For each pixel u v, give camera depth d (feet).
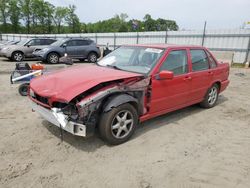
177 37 69.72
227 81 20.07
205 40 63.57
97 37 97.96
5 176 9.27
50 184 8.90
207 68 17.31
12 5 228.02
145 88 12.59
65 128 10.73
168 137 13.21
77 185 8.91
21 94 20.77
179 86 14.66
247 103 20.92
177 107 15.31
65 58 29.71
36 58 52.06
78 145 11.83
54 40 55.11
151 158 10.94
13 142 11.96
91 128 10.75
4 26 230.07
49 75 13.38
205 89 17.42
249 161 11.05
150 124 15.01
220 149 12.10
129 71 13.39
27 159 10.48
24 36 139.85
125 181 9.22
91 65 15.38
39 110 12.01
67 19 261.65
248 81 33.06
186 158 11.08
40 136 12.67
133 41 82.89
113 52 16.40
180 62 14.83
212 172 10.04
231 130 14.60
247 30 55.16
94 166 10.14
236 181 9.50
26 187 8.71
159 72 13.24
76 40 51.19
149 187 8.93
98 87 11.16
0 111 16.52
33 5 240.32
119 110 11.40
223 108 19.11
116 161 10.58
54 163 10.26
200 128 14.71
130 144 12.18
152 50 14.46
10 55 50.37
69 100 10.09
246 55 56.24
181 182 9.30
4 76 30.66
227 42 59.16
